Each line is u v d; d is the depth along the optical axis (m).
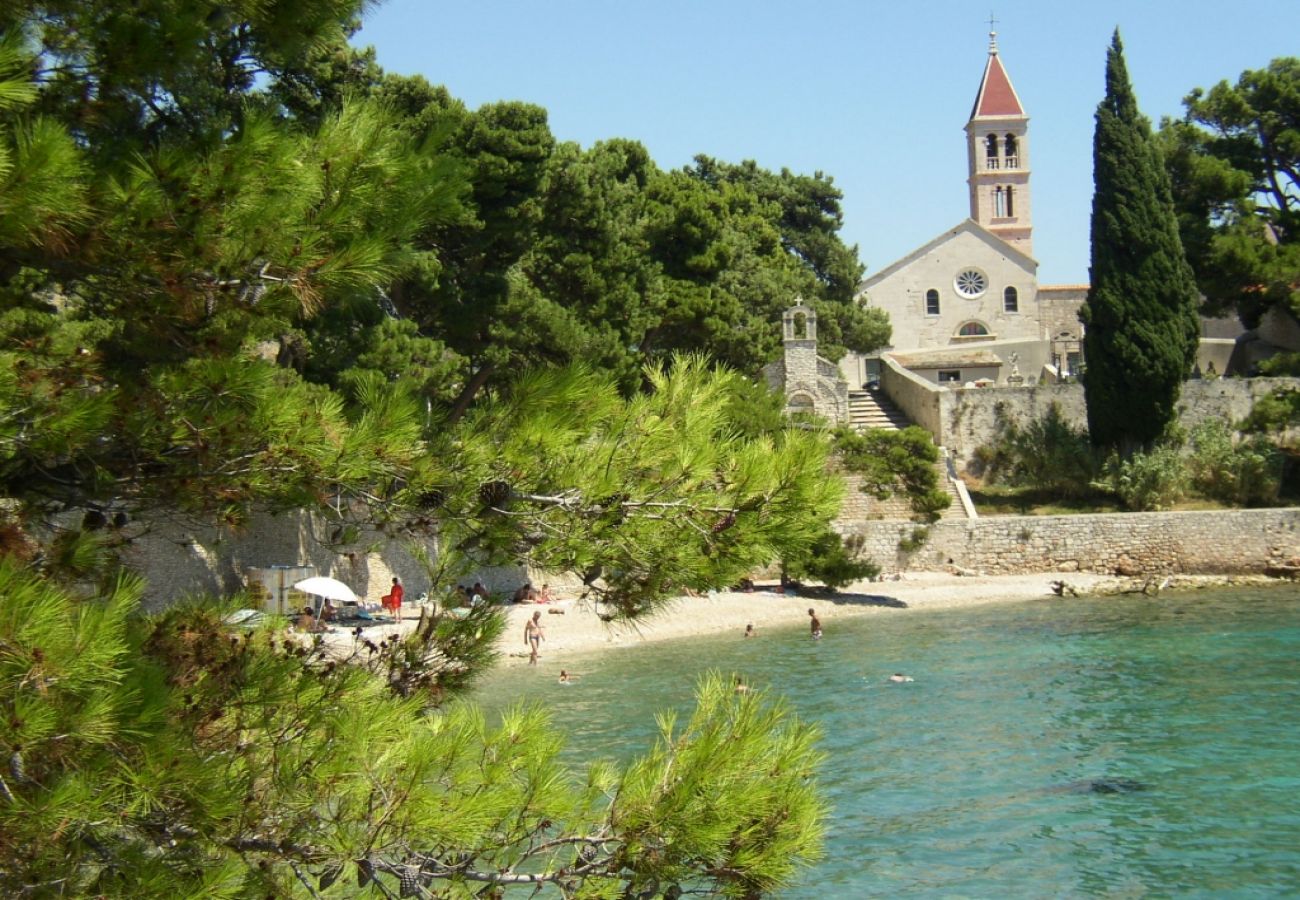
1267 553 58.84
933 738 27.73
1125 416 63.47
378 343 33.50
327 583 36.22
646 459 7.75
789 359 69.31
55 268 7.13
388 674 8.38
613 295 48.81
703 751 6.79
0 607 5.38
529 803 7.05
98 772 5.84
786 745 7.03
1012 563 58.78
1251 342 84.06
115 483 7.30
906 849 20.19
